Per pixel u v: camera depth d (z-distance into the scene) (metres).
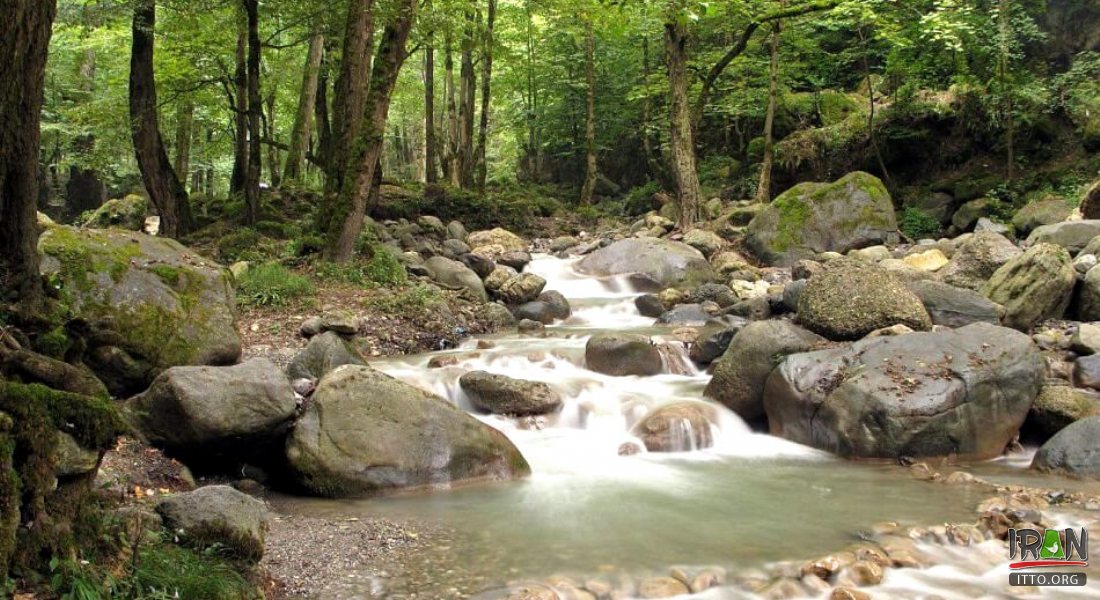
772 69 20.09
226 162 32.38
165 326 7.67
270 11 15.66
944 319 9.84
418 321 11.57
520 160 33.75
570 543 5.25
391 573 4.71
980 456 7.28
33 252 4.54
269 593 4.36
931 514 5.84
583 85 28.73
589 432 8.07
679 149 18.97
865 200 16.77
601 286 15.67
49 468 3.27
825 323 9.38
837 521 5.70
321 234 14.04
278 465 6.57
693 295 13.86
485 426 6.86
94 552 3.48
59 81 23.94
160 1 14.27
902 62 20.00
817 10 17.08
